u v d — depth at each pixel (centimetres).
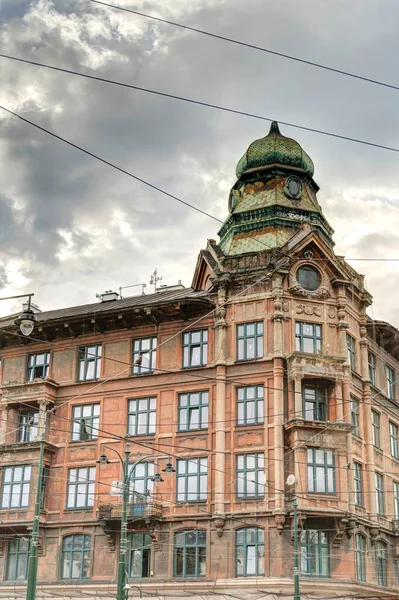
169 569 4719
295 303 5031
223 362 4972
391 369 5891
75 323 5419
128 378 5222
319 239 5156
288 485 4641
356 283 5381
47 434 5281
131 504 4825
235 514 4669
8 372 5588
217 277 5112
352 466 4825
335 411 4850
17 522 5028
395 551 5244
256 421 4822
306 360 4850
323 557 4594
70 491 5131
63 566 4978
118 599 3653
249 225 5472
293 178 5606
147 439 5053
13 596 4962
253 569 4566
